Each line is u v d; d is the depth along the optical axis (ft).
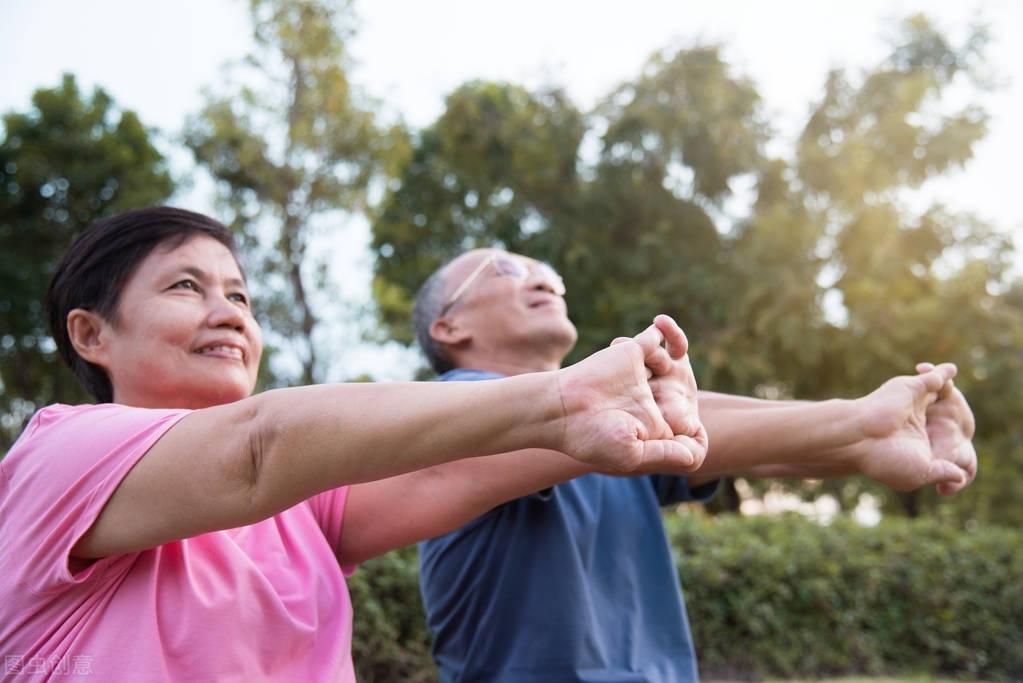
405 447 3.20
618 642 6.21
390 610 13.71
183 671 3.59
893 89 43.27
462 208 47.85
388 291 54.13
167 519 3.39
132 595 3.66
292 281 45.78
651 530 6.79
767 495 41.73
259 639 3.81
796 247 38.81
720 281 39.32
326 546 4.59
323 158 43.75
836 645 18.13
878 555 19.56
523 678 5.96
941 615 19.16
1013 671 19.08
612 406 3.16
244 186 45.11
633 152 42.55
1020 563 19.99
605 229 42.91
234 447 3.31
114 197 48.34
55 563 3.45
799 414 5.49
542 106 46.44
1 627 3.59
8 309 45.65
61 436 3.72
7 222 47.42
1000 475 45.55
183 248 4.62
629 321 38.52
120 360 4.47
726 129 42.32
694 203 43.73
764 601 17.79
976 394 38.58
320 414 3.24
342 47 43.42
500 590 6.16
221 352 4.56
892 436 5.30
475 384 3.26
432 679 13.76
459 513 4.86
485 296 7.92
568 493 6.46
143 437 3.51
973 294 38.04
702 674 17.13
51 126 48.73
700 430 3.52
